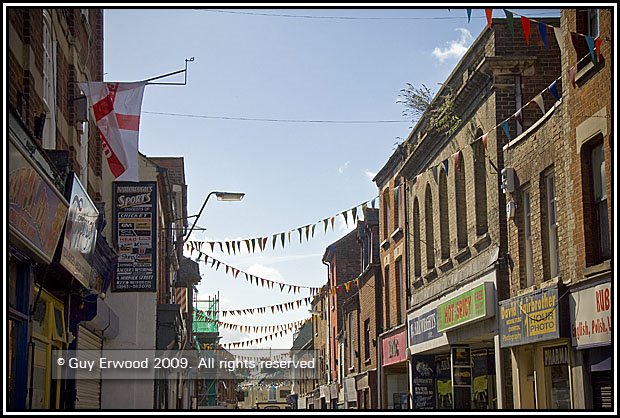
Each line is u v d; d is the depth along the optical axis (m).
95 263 16.62
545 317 15.32
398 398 29.50
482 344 20.84
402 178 27.20
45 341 13.72
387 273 29.78
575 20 14.66
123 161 17.12
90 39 19.72
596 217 14.32
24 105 12.06
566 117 15.07
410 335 25.44
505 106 18.89
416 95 23.58
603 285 13.41
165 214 29.53
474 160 20.28
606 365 13.32
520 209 17.66
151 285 19.91
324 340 47.12
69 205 12.75
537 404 16.33
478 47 20.19
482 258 19.59
